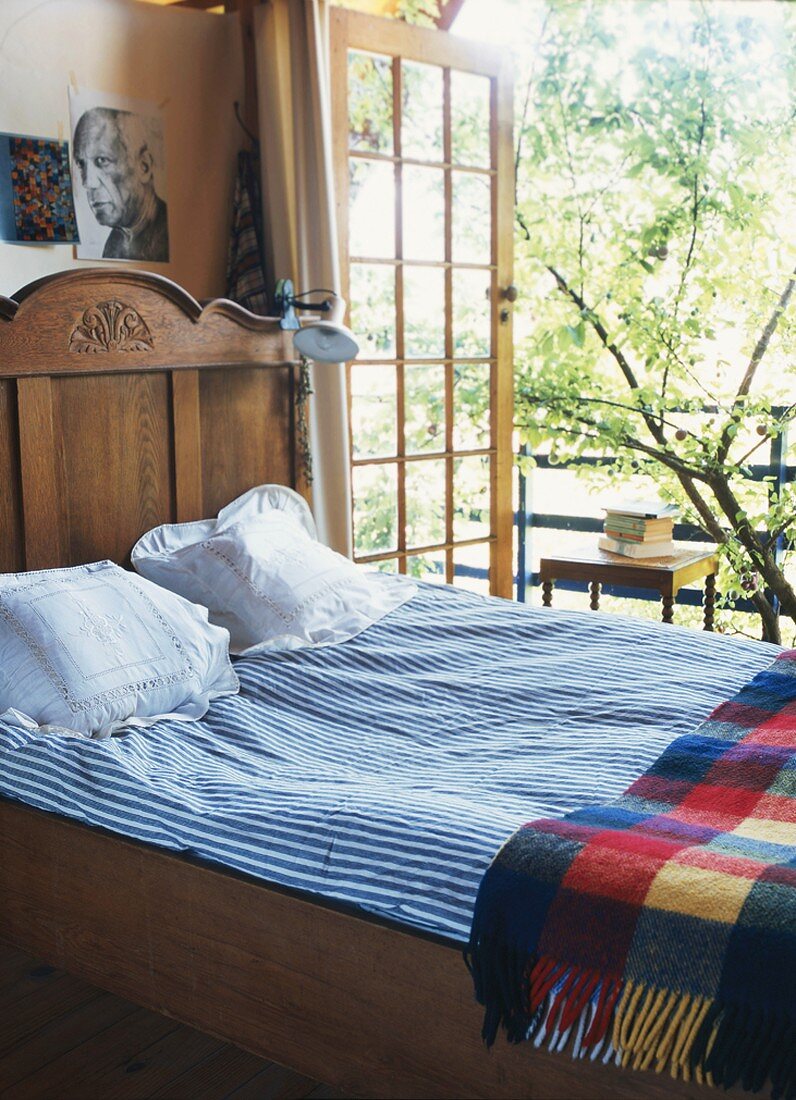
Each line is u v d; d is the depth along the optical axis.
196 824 1.93
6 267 3.13
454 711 2.49
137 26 3.40
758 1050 1.40
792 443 4.46
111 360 2.97
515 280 4.59
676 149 4.26
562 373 4.54
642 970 1.48
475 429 4.16
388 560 3.96
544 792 1.96
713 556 4.23
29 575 2.64
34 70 3.15
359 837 1.78
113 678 2.39
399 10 4.31
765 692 2.45
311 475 3.61
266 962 1.84
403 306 3.87
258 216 3.70
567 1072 1.56
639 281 4.41
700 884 1.52
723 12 4.14
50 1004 2.16
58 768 2.15
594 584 4.21
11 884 2.21
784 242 4.22
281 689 2.63
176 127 3.54
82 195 3.30
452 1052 1.67
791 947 1.41
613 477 4.70
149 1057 1.99
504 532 4.27
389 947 1.70
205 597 2.97
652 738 2.21
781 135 4.16
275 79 3.56
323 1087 1.91
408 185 3.83
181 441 3.20
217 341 3.28
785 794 1.92
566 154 4.45
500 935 1.58
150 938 1.99
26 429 2.78
